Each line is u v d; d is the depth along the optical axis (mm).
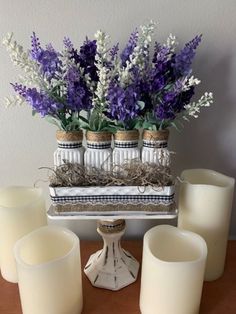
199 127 617
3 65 572
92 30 554
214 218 532
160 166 478
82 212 481
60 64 452
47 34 555
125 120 448
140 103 429
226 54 571
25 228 536
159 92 459
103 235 548
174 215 480
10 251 545
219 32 559
